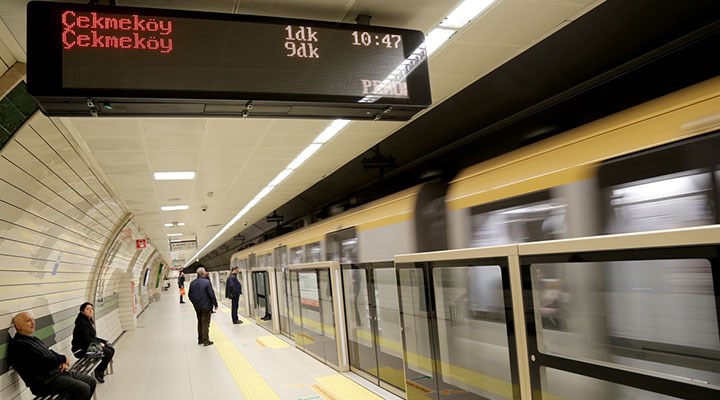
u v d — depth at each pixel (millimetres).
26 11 2506
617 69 4020
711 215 2779
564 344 3307
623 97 4109
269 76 2637
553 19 3699
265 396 6215
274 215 15375
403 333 5031
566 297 3277
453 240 5066
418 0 3160
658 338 2811
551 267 3270
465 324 4492
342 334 7297
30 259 5156
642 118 3299
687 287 2684
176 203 11227
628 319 2977
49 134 4230
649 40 3686
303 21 2768
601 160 3490
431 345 4461
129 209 11047
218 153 6844
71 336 7539
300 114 2908
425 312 4602
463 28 3697
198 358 9312
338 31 2834
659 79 3775
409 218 5910
